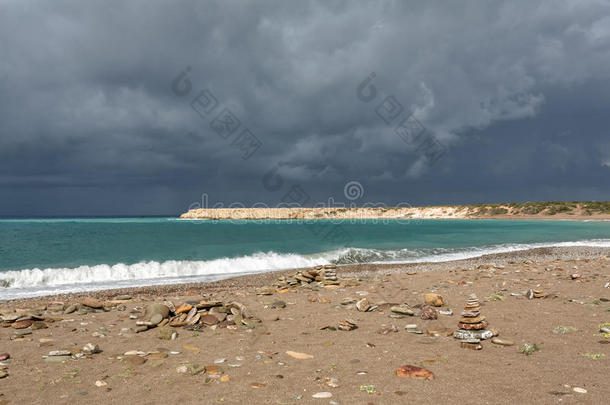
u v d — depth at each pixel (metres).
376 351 5.85
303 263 25.48
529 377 4.55
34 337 7.12
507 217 125.50
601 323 6.97
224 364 5.38
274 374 4.91
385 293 11.52
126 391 4.43
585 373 4.63
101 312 9.78
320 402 3.98
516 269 16.19
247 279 18.86
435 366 5.05
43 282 18.06
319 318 8.41
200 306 8.79
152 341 6.77
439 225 85.44
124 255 28.17
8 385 4.66
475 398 3.98
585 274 13.54
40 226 70.50
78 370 5.20
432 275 15.28
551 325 6.96
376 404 3.89
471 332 6.38
